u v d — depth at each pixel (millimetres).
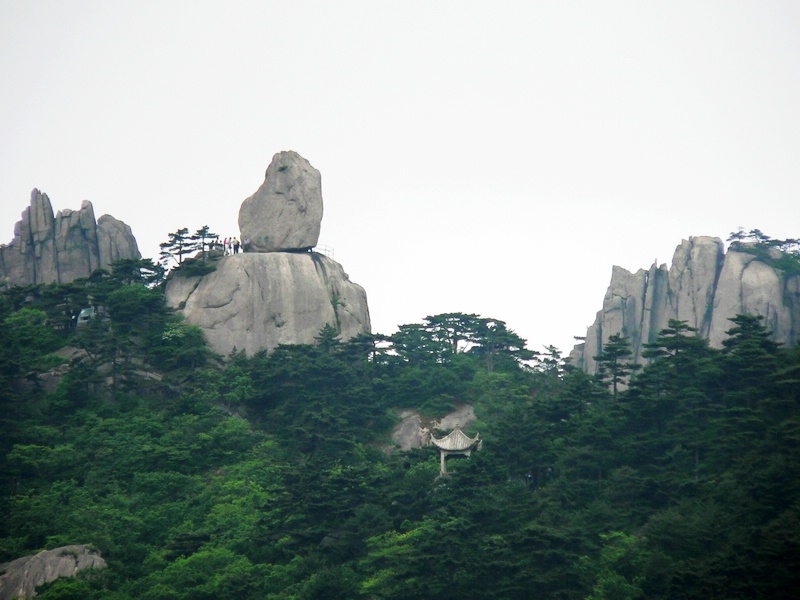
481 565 163375
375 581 167750
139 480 198875
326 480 187250
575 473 187750
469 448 198125
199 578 173250
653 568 156875
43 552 176250
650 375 199500
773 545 147375
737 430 176875
